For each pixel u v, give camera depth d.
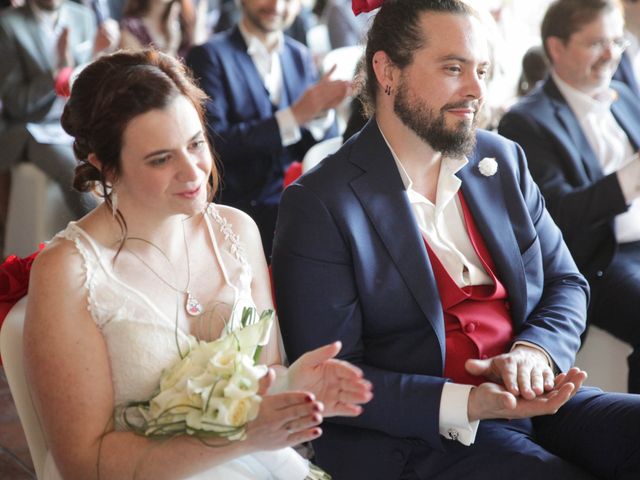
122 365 1.62
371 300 1.93
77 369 1.59
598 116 3.00
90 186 1.70
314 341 1.92
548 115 2.92
